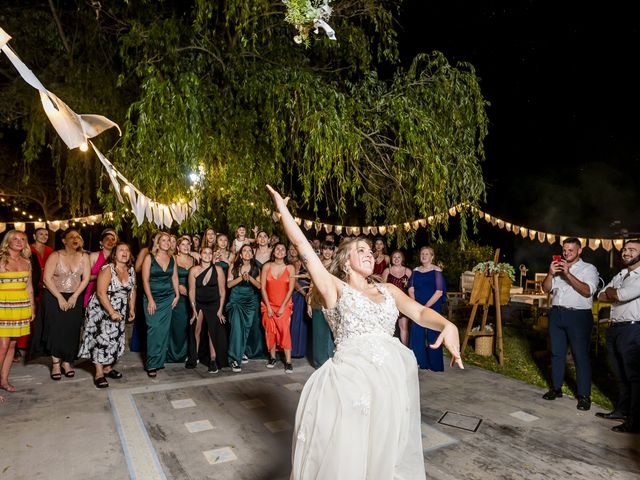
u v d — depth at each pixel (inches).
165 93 202.7
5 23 285.7
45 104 65.9
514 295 384.2
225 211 295.4
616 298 164.2
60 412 165.8
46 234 273.7
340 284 94.7
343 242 103.4
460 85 250.2
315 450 83.3
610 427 160.4
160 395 185.3
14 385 195.6
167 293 216.2
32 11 287.1
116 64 300.4
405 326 248.8
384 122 249.1
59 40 292.5
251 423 157.2
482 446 143.6
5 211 716.7
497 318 249.0
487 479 123.4
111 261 201.5
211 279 223.0
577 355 180.4
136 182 205.2
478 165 254.2
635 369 156.4
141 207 147.9
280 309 222.2
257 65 252.7
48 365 228.2
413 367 93.4
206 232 263.4
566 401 188.5
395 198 286.8
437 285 233.3
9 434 146.5
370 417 83.8
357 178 238.1
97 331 194.2
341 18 270.1
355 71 275.4
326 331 225.0
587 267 183.8
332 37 91.3
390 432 83.1
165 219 186.5
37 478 120.0
